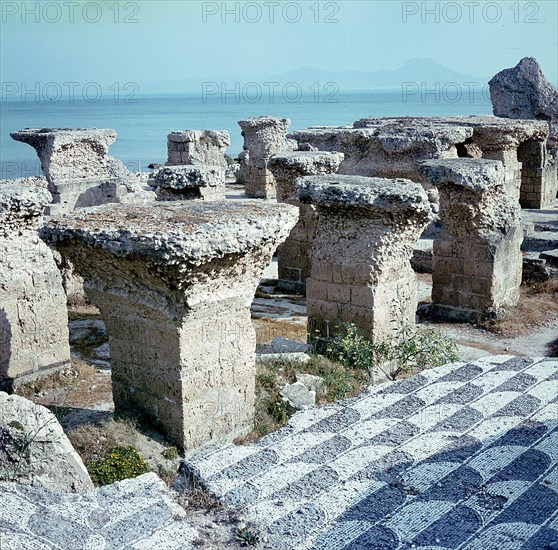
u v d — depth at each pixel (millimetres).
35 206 12914
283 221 10039
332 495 5941
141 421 10297
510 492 5863
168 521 5586
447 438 6871
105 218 9852
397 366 13992
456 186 17234
